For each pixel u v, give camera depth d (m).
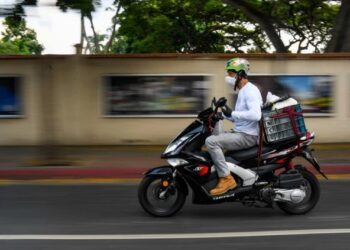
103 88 14.41
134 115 14.43
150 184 7.44
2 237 6.36
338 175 10.87
